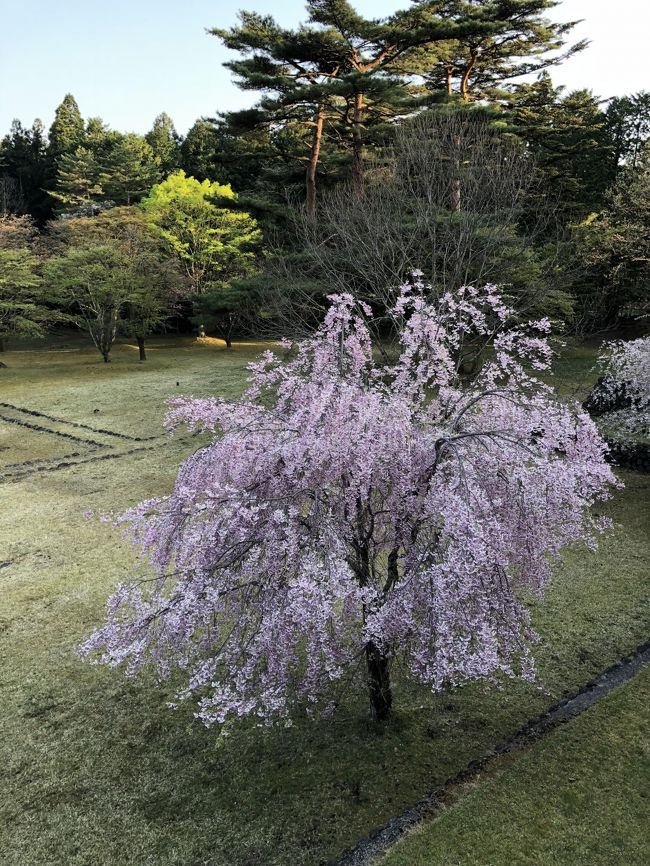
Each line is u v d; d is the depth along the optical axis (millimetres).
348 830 3928
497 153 14031
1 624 6594
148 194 36500
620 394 11367
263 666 4781
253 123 15969
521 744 4543
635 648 5645
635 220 18359
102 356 26047
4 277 23125
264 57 14695
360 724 4914
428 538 4168
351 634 4723
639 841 3564
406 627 3848
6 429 15023
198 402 4895
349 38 14719
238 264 27391
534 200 17578
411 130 13906
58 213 36312
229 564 3957
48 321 28312
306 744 4746
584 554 7457
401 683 5359
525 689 5191
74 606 6898
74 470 11734
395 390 5094
